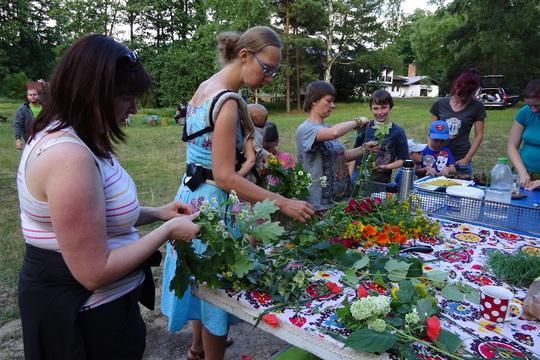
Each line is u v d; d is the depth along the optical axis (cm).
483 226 206
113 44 107
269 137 283
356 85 3350
